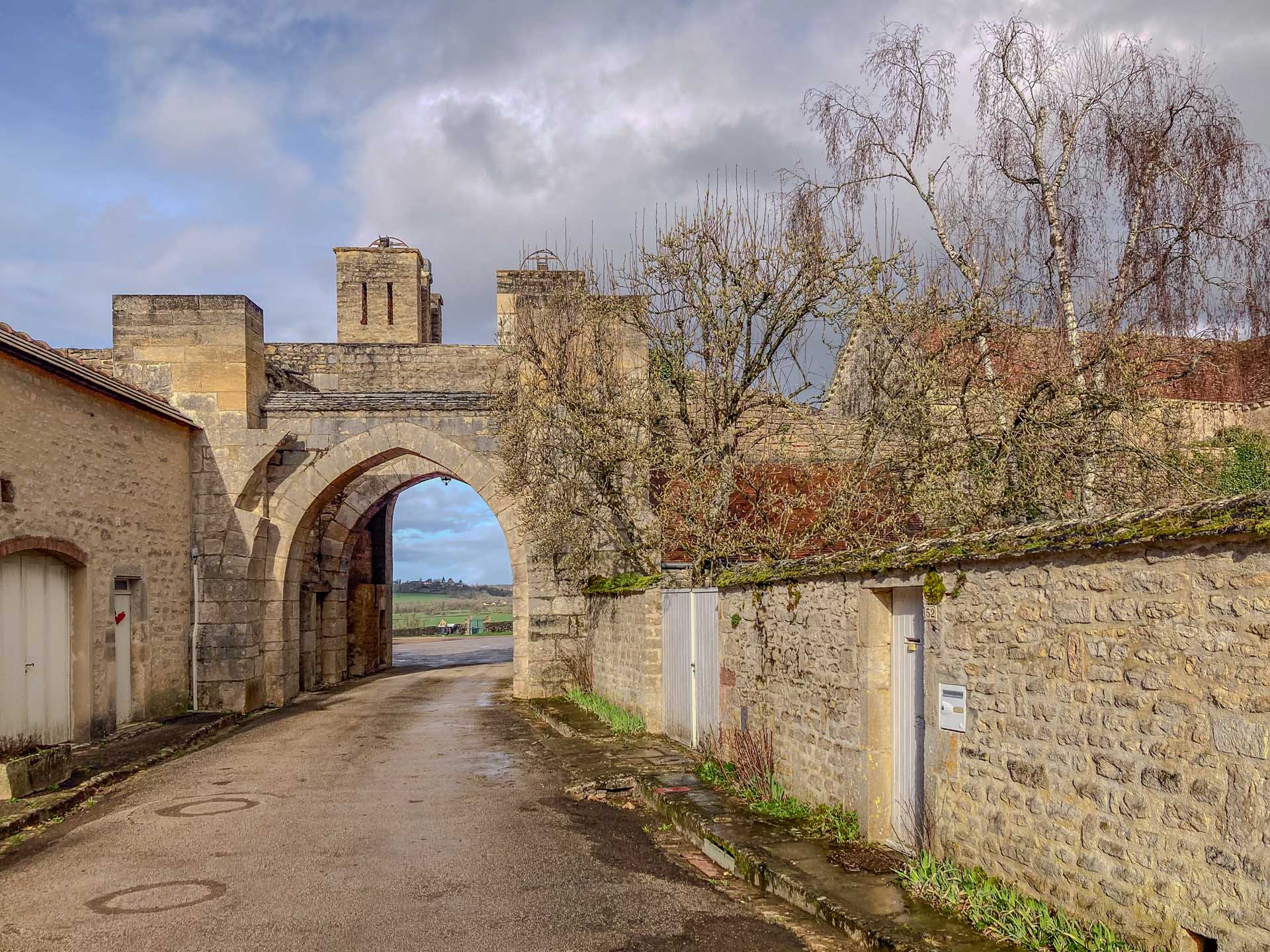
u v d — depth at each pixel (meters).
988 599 5.07
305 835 7.19
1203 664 3.72
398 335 25.50
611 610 14.04
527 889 5.81
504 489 16.12
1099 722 4.25
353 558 23.52
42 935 5.05
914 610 6.07
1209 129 11.09
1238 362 12.95
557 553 16.59
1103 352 10.62
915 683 6.04
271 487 16.69
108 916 5.36
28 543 10.71
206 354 16.08
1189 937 3.75
